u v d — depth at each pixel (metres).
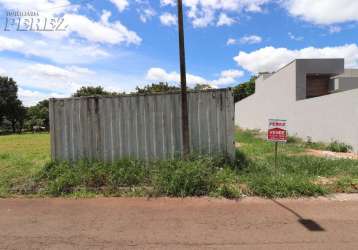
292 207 5.65
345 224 4.77
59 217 5.30
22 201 6.32
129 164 8.17
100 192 6.76
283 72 22.03
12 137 30.88
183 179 6.67
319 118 16.31
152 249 3.97
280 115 22.77
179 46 8.20
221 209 5.59
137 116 8.73
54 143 8.91
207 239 4.26
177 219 5.10
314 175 7.82
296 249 3.90
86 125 8.84
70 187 7.03
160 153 8.69
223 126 8.59
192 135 8.64
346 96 13.59
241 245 4.05
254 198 6.24
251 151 12.48
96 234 4.52
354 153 12.55
